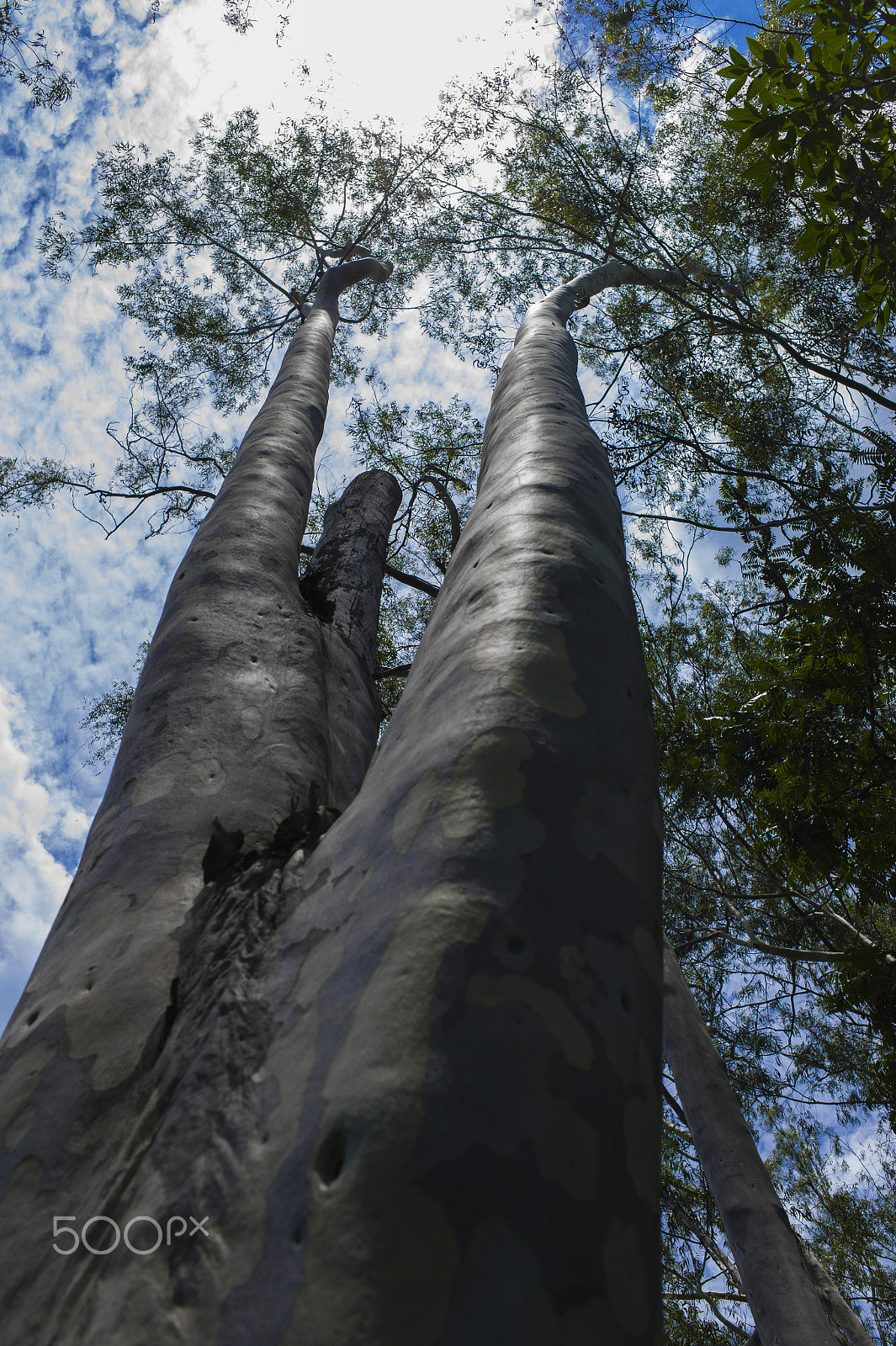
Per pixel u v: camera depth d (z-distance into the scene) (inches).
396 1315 25.4
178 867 63.5
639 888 42.0
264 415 181.5
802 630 235.0
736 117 160.4
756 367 372.2
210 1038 40.8
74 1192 40.8
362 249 434.3
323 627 119.0
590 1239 28.7
